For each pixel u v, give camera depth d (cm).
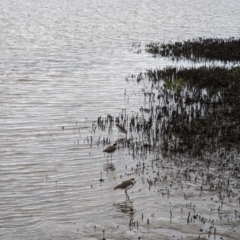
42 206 2098
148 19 9481
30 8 10831
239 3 13338
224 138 2903
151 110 3538
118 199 2175
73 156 2667
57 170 2477
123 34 7525
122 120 3297
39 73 4731
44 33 7350
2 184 2297
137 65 5275
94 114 3434
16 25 8100
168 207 2095
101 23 8712
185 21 9288
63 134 3006
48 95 3906
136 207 2097
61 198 2175
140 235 1867
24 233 1880
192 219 1989
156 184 2316
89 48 6256
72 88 4169
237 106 3541
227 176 2409
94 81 4462
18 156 2639
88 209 2083
